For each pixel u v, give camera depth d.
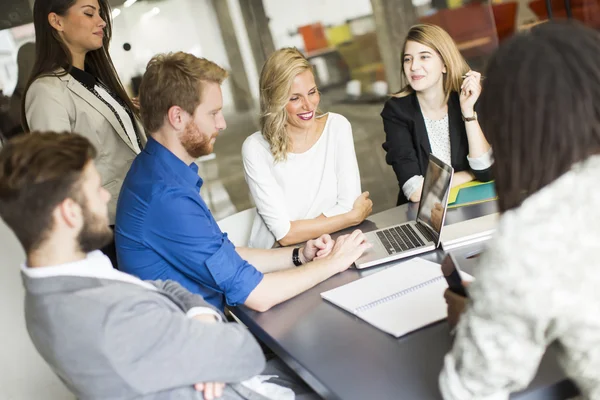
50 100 2.12
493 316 0.79
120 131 2.28
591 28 0.84
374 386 1.05
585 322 0.76
